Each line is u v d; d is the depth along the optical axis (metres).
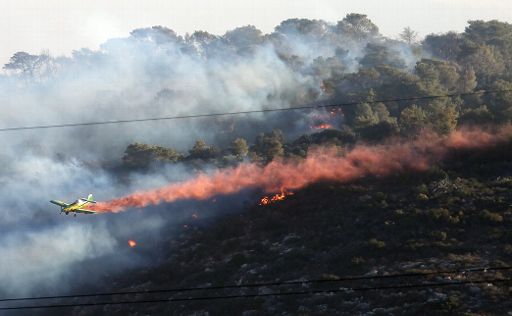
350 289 63.56
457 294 58.69
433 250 66.88
